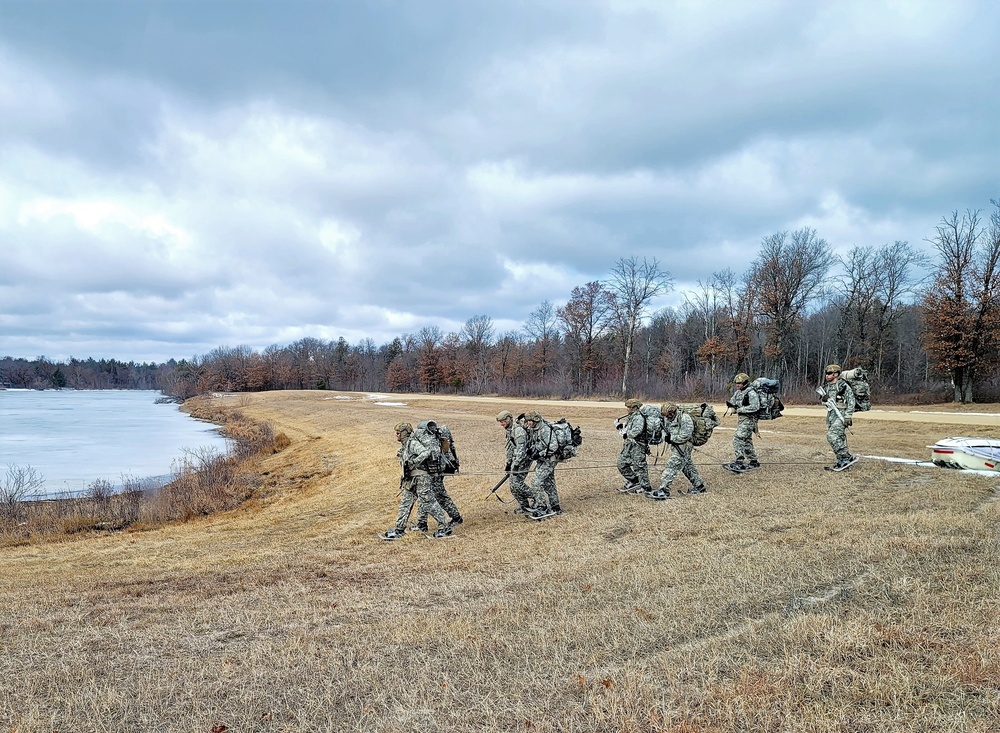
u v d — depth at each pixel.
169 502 16.75
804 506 9.05
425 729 3.46
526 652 4.42
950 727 3.06
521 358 86.00
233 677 4.25
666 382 55.62
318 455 25.09
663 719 3.35
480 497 12.67
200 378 99.88
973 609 4.44
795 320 54.81
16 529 14.56
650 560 6.71
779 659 3.97
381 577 6.93
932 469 11.55
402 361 107.38
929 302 41.22
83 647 4.94
